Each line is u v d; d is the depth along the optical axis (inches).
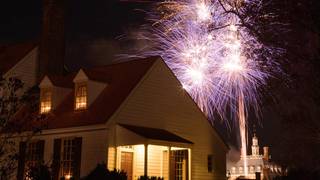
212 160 971.3
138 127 843.4
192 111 967.0
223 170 991.0
